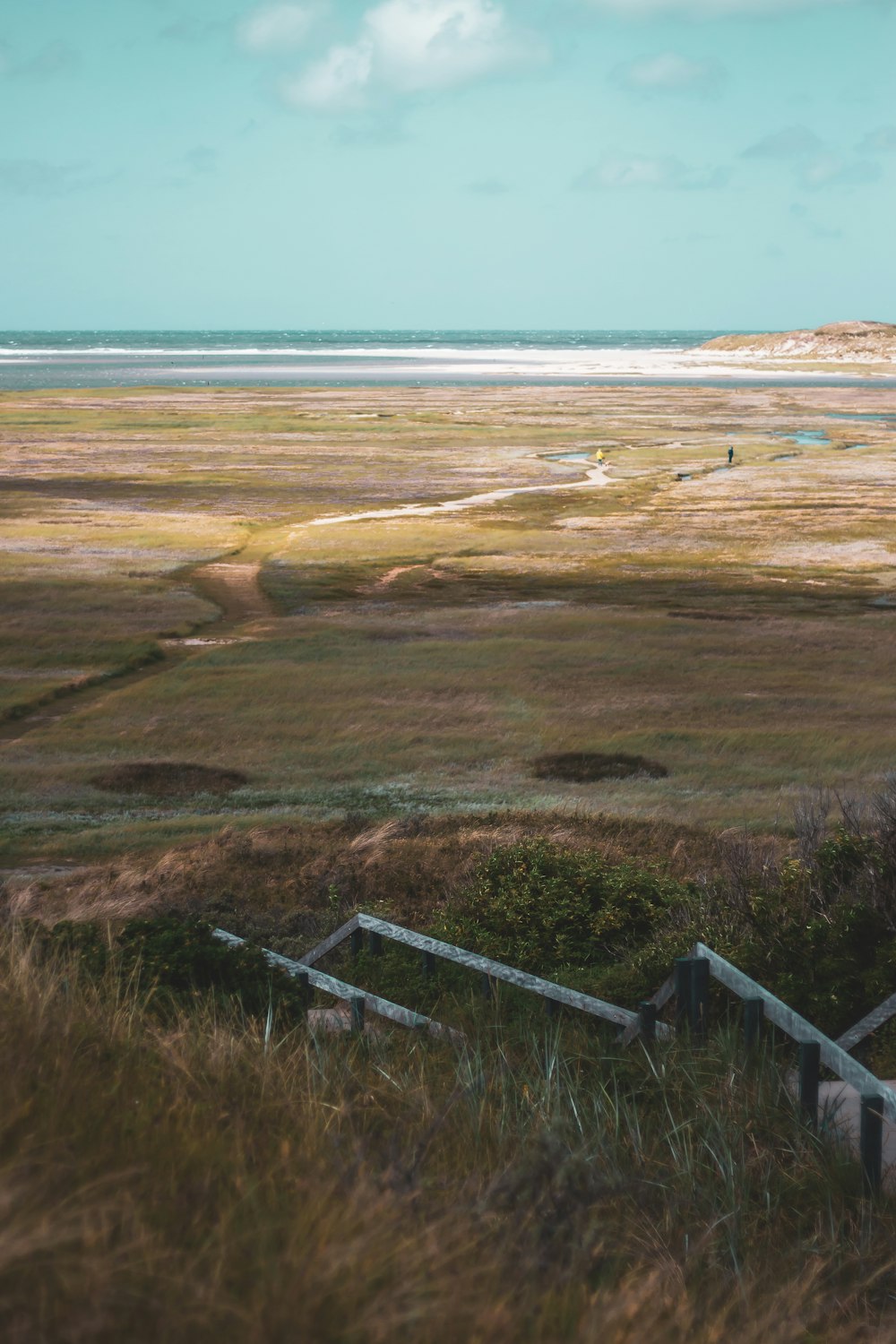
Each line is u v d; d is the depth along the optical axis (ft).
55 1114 10.95
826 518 276.00
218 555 230.27
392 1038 24.52
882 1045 24.88
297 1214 9.77
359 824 77.00
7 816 88.43
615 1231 12.87
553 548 241.35
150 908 55.01
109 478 338.75
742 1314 10.76
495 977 26.84
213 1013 22.31
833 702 125.08
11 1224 7.73
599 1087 19.33
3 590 187.52
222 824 83.30
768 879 38.32
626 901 42.37
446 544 244.83
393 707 121.90
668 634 161.58
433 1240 9.52
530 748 107.45
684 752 105.81
